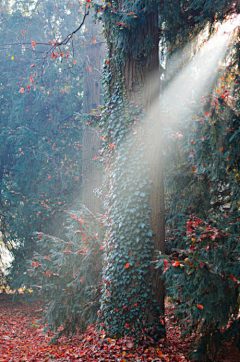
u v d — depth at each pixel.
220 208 6.43
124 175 5.64
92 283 6.25
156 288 5.40
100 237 6.59
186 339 5.47
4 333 7.82
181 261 4.30
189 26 6.85
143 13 5.54
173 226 7.00
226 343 4.96
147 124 5.71
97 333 5.61
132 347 4.98
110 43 6.23
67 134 12.22
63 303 6.41
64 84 12.49
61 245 6.77
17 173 11.77
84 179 9.91
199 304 4.27
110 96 6.12
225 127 5.09
